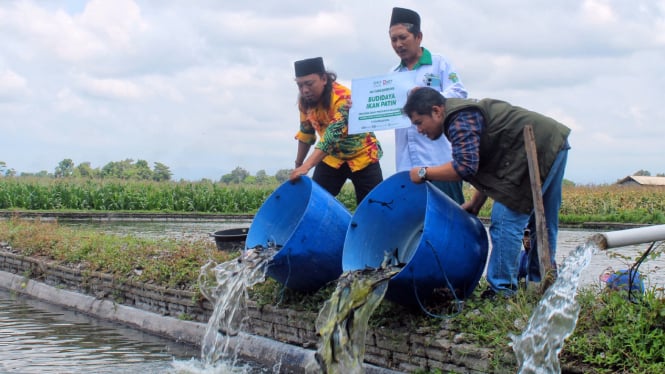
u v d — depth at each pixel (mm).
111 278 8164
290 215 6570
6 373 5602
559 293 4098
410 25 6215
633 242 3898
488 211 27031
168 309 7340
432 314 5023
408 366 4969
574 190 34750
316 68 6477
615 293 4523
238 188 33594
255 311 6371
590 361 3957
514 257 5258
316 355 5102
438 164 6277
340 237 5945
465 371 4547
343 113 6527
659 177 56906
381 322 5207
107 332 7250
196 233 18344
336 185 7160
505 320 4664
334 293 5262
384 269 5359
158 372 5676
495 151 5086
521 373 4152
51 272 9422
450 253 5070
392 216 5609
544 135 5012
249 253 6203
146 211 30219
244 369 5840
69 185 30922
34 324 7648
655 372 3684
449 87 6219
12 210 26219
